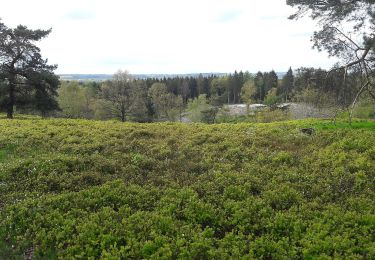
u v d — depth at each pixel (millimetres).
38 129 21312
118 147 16891
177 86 135375
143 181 12789
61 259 8273
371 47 19562
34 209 10344
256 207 10438
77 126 22766
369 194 11148
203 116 73500
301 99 49688
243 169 13750
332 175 12883
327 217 9742
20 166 13727
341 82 22000
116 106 72875
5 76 38531
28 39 39875
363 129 19750
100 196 11297
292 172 13211
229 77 132875
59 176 12883
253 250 8453
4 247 8789
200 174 13492
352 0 20312
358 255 7988
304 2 21406
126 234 9117
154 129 21859
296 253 8281
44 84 41281
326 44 21172
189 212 10195
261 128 21828
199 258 8266
